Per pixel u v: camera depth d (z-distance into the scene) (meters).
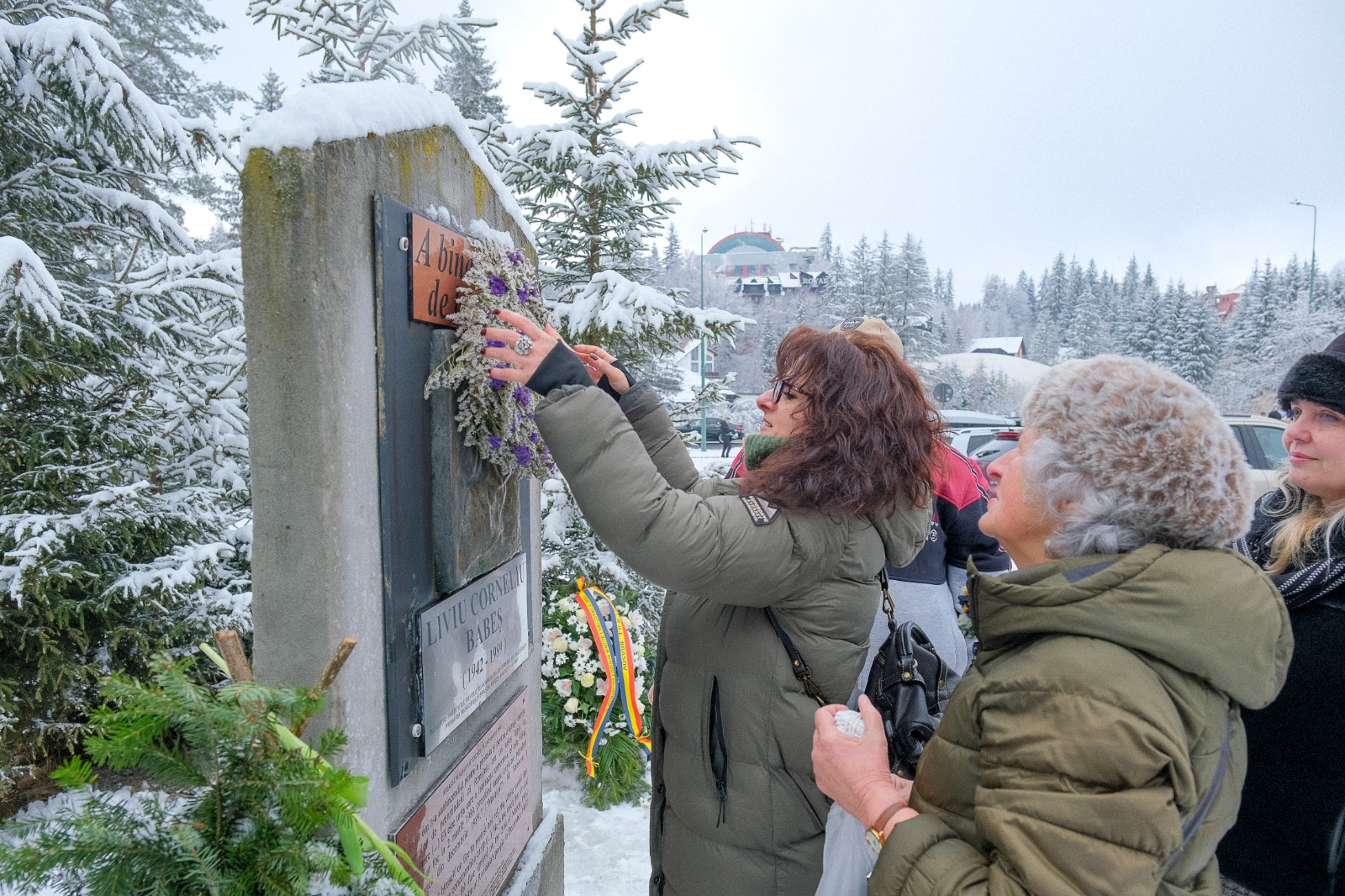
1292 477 1.54
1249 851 1.37
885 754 1.24
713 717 1.56
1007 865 0.87
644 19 3.69
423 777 1.56
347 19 3.81
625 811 3.31
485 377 1.55
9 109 3.11
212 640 3.32
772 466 1.49
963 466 2.73
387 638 1.40
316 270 1.19
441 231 1.53
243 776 0.98
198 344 3.66
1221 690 0.90
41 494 2.96
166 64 10.02
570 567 4.05
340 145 1.23
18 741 2.88
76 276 3.53
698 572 1.37
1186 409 0.97
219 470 3.66
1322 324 24.72
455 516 1.56
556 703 3.45
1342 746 1.27
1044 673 0.90
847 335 1.60
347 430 1.27
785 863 1.53
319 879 1.04
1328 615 1.31
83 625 2.93
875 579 1.64
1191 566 0.90
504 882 2.00
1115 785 0.82
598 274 3.58
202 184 10.09
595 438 1.35
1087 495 0.99
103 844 0.89
